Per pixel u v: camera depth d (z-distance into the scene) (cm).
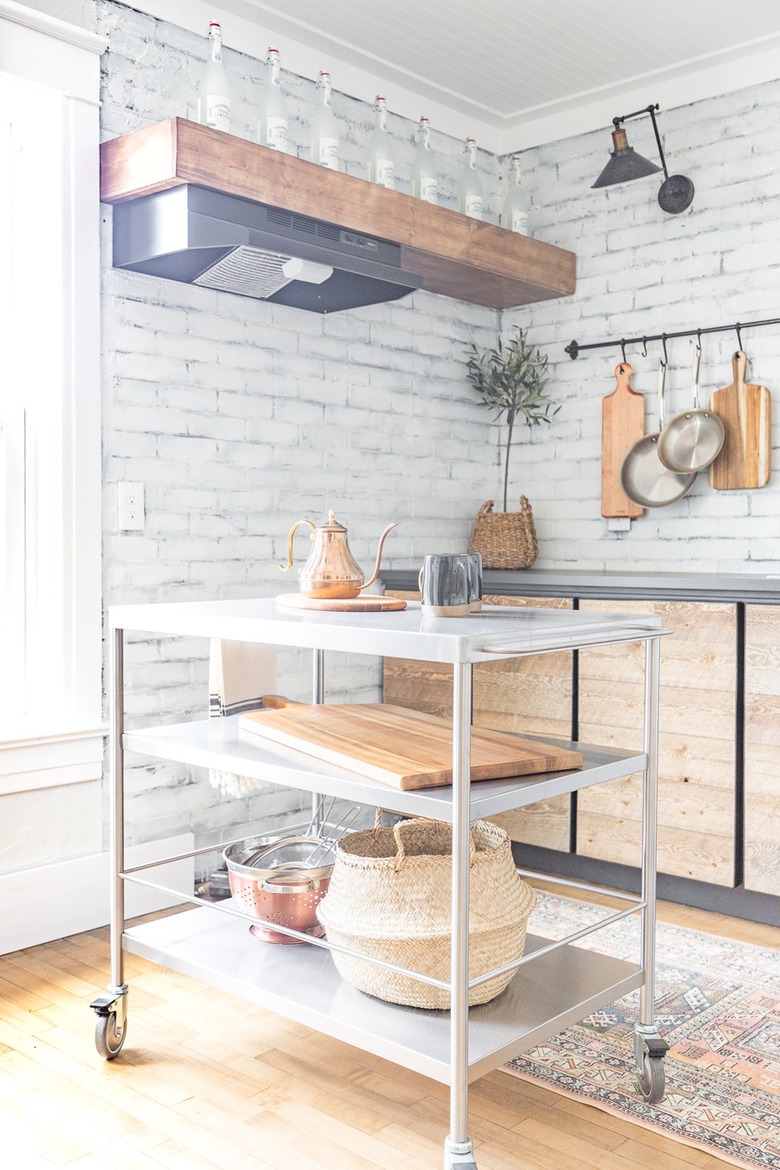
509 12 309
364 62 342
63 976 244
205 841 306
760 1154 170
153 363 289
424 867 179
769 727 275
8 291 276
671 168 359
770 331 335
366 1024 167
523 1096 190
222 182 257
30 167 272
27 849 265
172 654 294
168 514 293
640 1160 168
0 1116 181
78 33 263
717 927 280
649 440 362
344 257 285
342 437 347
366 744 183
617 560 376
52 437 269
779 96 332
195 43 297
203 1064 201
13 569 275
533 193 398
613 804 307
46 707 273
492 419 409
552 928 275
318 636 168
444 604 181
